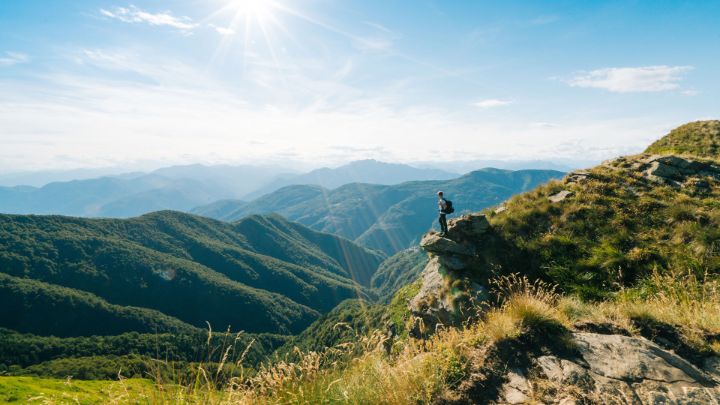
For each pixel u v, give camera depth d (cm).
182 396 488
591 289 1376
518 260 1623
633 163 2408
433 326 1464
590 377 606
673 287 1080
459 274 1548
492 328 751
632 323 784
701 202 1741
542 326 740
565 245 1653
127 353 18050
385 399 605
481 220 1839
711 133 3053
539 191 2195
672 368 625
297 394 585
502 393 602
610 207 1861
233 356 570
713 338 719
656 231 1609
